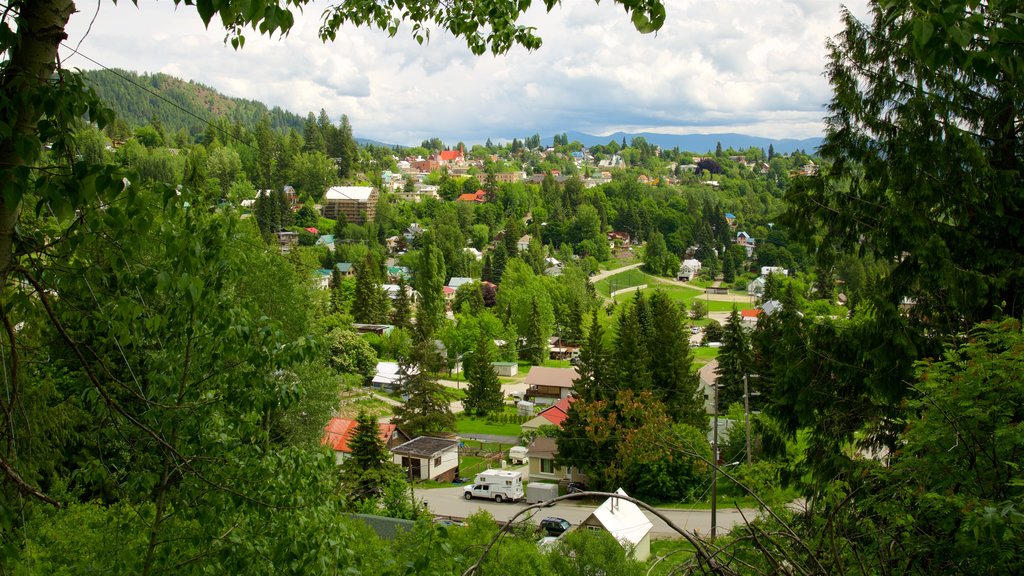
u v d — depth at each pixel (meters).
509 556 11.27
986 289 9.88
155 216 3.90
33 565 7.01
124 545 6.58
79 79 3.30
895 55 10.97
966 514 3.81
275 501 6.01
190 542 6.36
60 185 3.09
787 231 12.47
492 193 177.75
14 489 3.57
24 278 3.75
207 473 6.09
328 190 152.75
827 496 6.02
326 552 5.69
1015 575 3.95
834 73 11.55
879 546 4.13
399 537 8.60
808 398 11.54
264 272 21.16
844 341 11.48
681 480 28.84
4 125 2.98
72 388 11.04
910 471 4.71
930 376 5.02
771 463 11.09
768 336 12.37
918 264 10.92
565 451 31.27
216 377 6.45
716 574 3.95
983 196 10.12
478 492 31.83
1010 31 2.98
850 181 11.67
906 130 10.64
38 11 3.19
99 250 3.80
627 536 20.98
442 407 42.81
